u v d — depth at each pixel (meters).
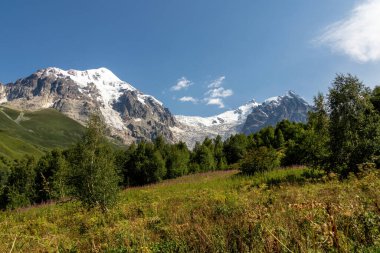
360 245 4.71
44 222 15.53
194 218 9.55
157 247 7.03
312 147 20.08
